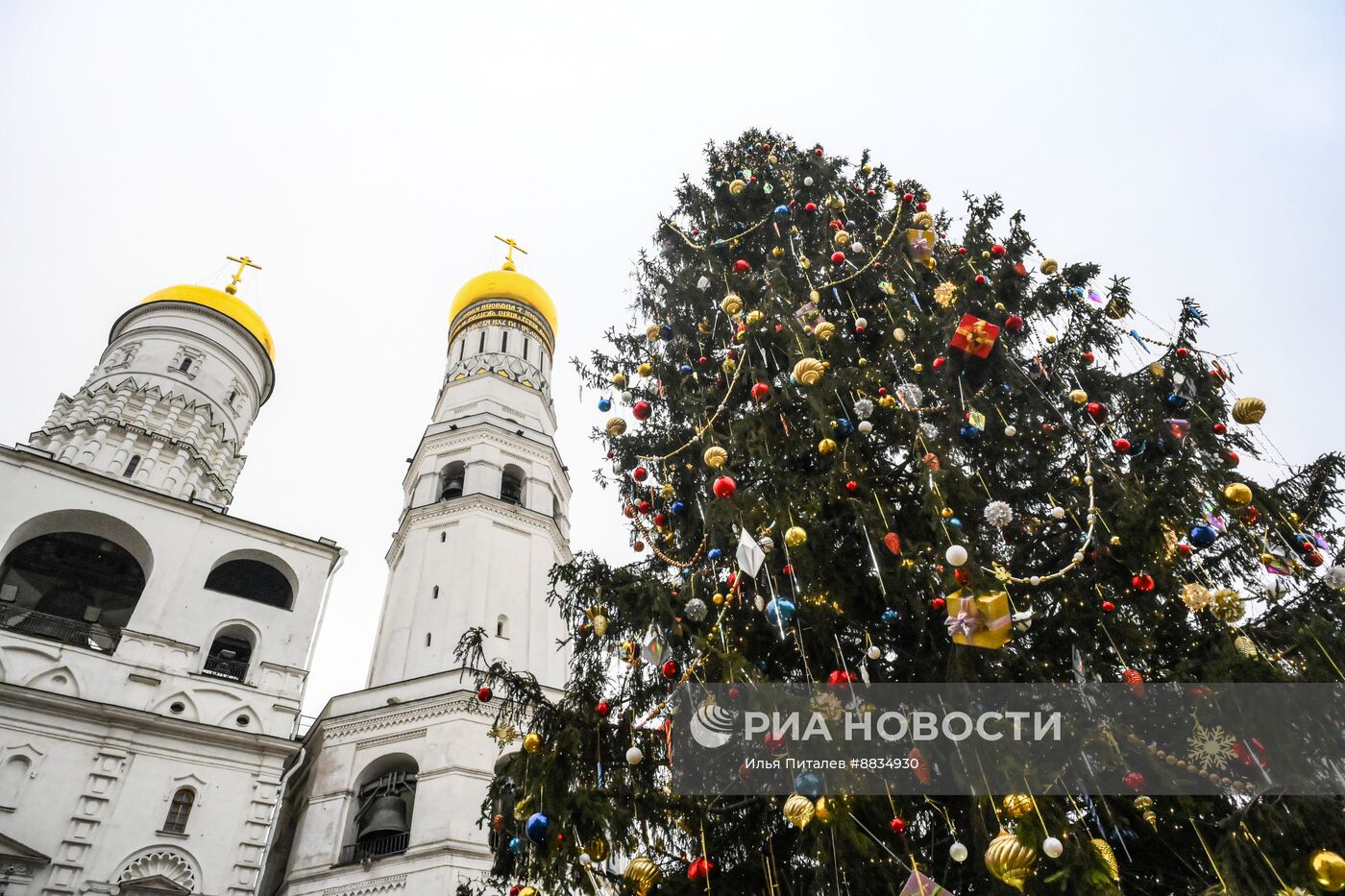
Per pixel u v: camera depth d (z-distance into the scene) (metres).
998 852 5.27
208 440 34.88
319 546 29.69
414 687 25.92
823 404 8.41
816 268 11.14
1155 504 6.79
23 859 19.25
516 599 29.66
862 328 9.81
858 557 8.27
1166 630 7.11
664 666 8.02
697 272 12.22
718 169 14.47
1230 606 6.00
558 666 28.66
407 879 21.05
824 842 6.08
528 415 38.59
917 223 10.05
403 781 23.92
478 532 31.03
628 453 11.35
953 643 6.81
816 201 12.93
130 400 33.62
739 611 8.54
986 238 10.14
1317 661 5.68
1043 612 7.46
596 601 9.12
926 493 7.11
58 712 21.77
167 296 39.59
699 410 10.09
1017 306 9.55
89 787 21.12
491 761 23.88
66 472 26.44
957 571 6.41
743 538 7.32
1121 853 6.46
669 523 10.25
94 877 20.03
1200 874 6.27
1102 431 8.30
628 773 8.30
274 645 26.66
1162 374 8.19
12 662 22.22
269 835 22.73
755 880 7.53
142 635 24.31
